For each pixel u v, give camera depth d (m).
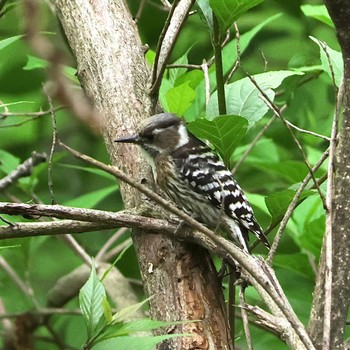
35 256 11.90
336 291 5.99
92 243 11.86
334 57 7.46
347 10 5.11
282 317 5.48
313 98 11.91
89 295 5.29
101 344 5.01
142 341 4.93
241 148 10.78
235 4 6.68
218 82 7.00
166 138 8.51
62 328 11.14
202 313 6.24
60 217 6.34
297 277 9.34
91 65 7.90
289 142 11.53
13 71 12.75
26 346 10.11
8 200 11.88
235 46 9.34
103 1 8.25
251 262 5.44
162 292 6.43
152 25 13.06
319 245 8.53
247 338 6.05
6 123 12.61
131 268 11.29
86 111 2.34
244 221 8.41
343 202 5.99
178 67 8.70
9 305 10.89
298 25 12.86
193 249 6.59
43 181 12.46
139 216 6.62
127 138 7.44
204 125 6.73
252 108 7.30
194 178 8.55
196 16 13.05
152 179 7.41
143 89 7.71
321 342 6.04
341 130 6.00
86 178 12.64
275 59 12.77
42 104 12.77
